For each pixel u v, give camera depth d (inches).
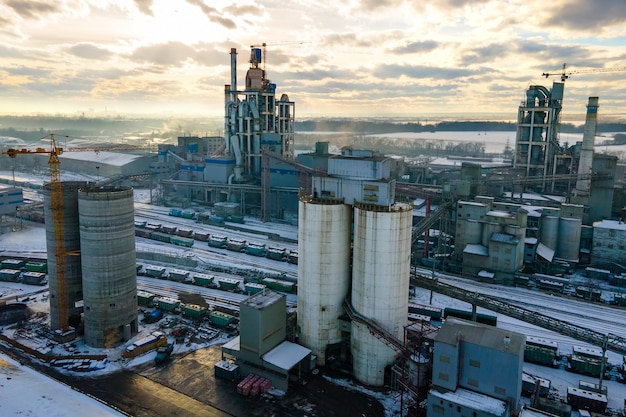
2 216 6284.5
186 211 7239.2
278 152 7647.6
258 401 2566.4
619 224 4965.6
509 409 2135.8
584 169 6028.5
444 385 2247.8
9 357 2869.1
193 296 4057.6
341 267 2893.7
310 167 6929.1
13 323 3476.9
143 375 2802.7
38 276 4308.6
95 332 3090.6
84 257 3043.8
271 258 5132.9
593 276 4665.4
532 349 2984.7
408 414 2413.9
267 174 6732.3
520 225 4534.9
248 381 2672.2
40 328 3388.3
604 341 2637.8
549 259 4709.6
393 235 2605.8
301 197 2974.9
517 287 4379.9
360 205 2714.1
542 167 7076.8
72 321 3329.2
